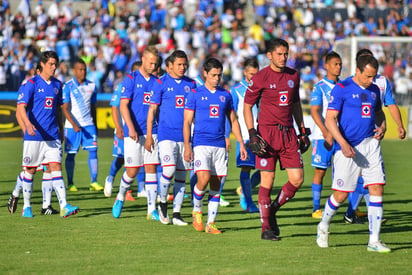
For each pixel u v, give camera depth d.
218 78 23.77
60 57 78.62
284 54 21.91
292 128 22.58
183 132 24.45
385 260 19.22
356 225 26.31
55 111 26.66
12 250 20.33
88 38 78.88
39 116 26.27
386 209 30.50
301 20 89.19
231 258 19.33
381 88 22.39
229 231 24.14
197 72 79.00
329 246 21.39
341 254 20.05
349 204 26.80
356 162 20.75
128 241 21.88
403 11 89.88
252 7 92.50
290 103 22.36
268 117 22.38
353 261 19.03
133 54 78.69
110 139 68.12
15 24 78.94
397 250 20.78
